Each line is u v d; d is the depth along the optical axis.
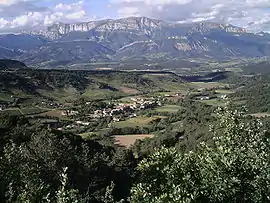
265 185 12.91
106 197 14.27
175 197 11.99
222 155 13.23
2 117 58.75
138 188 13.34
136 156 73.88
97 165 46.78
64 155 38.34
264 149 14.38
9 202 14.34
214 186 12.80
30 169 17.98
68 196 12.80
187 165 14.38
